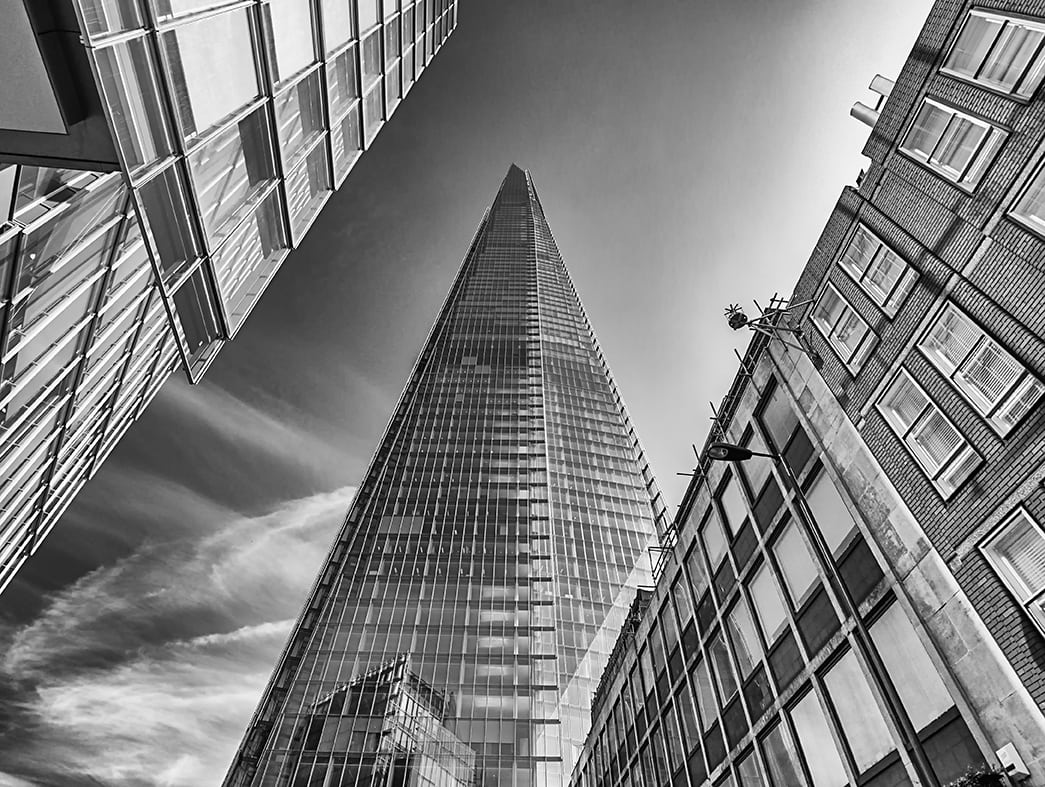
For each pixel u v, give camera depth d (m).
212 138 17.39
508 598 72.88
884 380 14.47
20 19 11.59
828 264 17.89
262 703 61.44
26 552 29.03
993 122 12.65
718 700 20.41
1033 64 11.91
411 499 88.44
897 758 11.95
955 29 14.04
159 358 29.22
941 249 13.57
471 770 54.53
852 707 13.59
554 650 66.00
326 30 22.77
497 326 142.62
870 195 16.59
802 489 16.86
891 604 12.94
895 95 15.91
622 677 32.38
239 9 17.33
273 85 19.78
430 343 134.38
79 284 17.38
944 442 12.45
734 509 21.23
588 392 124.94
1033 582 9.91
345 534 83.38
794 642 16.30
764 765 17.05
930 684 11.51
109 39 12.77
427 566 76.88
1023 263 11.44
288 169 23.12
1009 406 11.12
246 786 55.16
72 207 14.97
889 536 13.12
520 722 58.84
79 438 25.38
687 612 24.25
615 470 102.69
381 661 63.69
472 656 64.88
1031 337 10.98
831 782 14.11
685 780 22.44
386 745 55.03
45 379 18.31
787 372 18.66
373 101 30.09
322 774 53.09
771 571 18.00
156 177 15.95
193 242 19.22
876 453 14.17
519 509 87.62
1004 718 9.64
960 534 11.41
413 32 34.28
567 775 54.62
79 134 13.09
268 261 25.39
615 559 82.06
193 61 15.79
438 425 107.19
